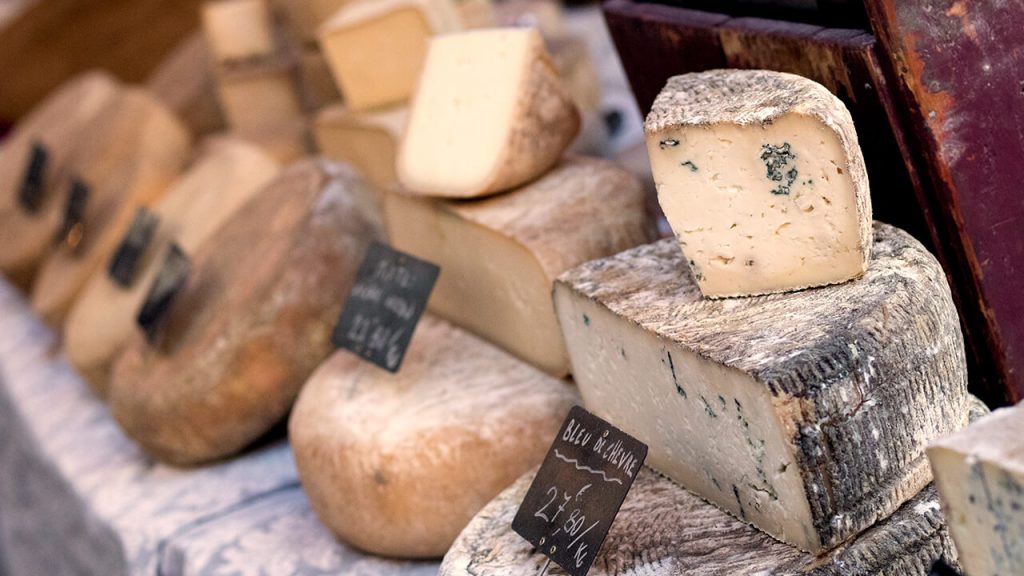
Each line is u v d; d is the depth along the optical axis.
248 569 1.66
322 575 1.61
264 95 2.60
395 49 2.05
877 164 1.38
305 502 1.77
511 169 1.63
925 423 1.26
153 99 2.67
